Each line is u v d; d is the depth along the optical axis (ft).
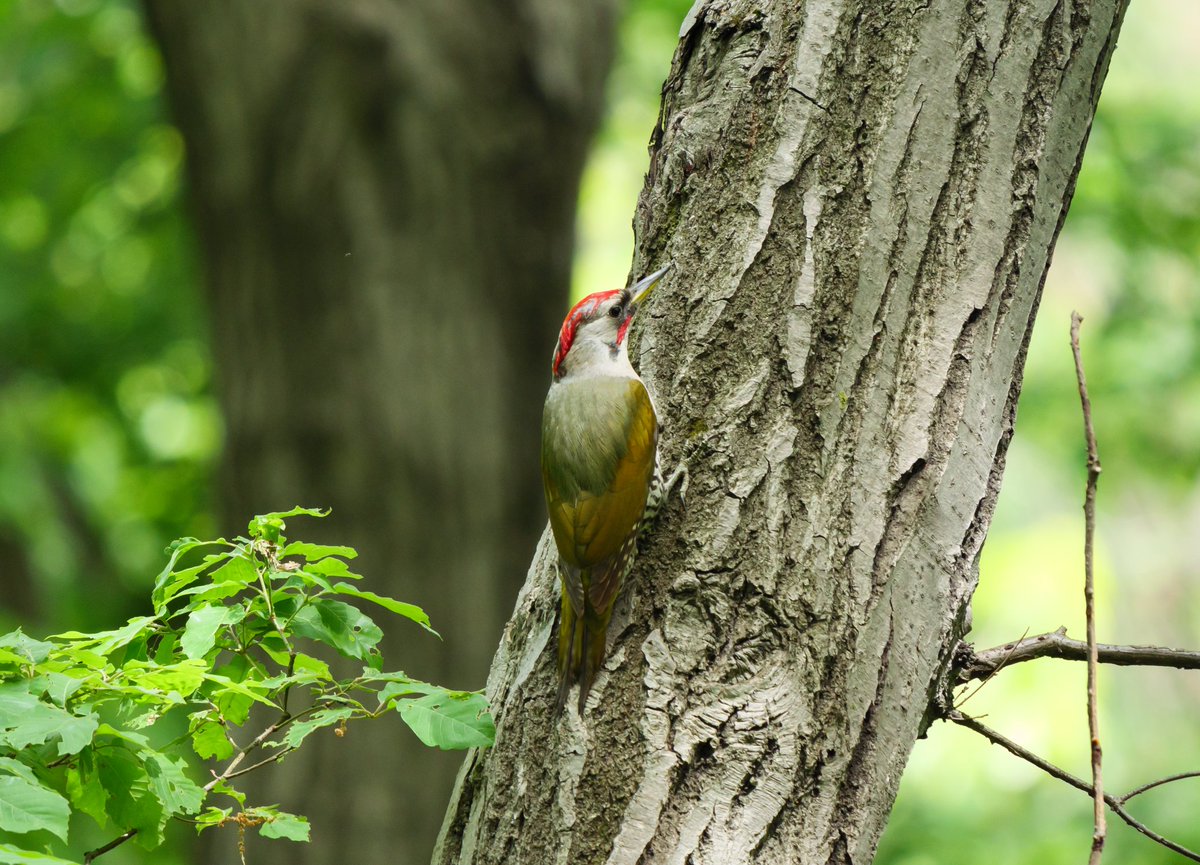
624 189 78.13
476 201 44.37
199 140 43.98
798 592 17.01
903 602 17.26
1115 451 71.20
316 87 42.75
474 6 44.21
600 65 47.50
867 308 17.84
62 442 77.77
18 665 15.42
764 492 17.38
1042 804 65.77
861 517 17.29
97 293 75.46
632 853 16.16
